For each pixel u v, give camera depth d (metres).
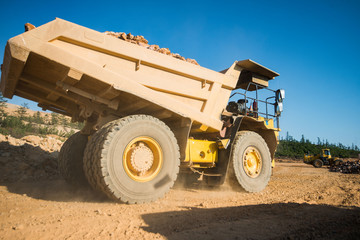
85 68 3.57
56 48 3.40
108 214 2.61
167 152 3.92
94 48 3.81
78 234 1.94
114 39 3.99
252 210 2.79
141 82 4.20
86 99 4.21
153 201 3.59
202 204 3.28
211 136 5.24
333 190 4.65
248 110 5.73
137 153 3.66
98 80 3.70
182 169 5.19
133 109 4.50
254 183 5.26
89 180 3.57
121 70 4.03
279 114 6.34
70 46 3.63
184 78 4.81
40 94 4.92
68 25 3.59
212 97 5.13
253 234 1.88
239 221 2.29
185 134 4.45
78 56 3.55
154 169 3.82
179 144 4.53
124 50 4.05
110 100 4.21
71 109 5.24
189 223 2.25
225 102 5.43
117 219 2.40
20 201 3.38
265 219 2.35
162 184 3.76
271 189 5.40
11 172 5.39
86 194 4.15
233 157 5.15
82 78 3.76
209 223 2.24
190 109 4.63
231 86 5.47
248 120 5.67
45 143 8.73
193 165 4.85
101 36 3.86
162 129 3.95
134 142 3.69
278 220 2.29
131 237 1.86
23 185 4.79
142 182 3.58
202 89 5.03
